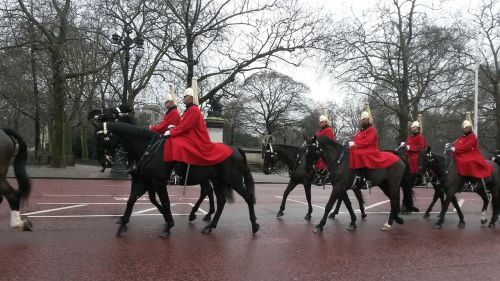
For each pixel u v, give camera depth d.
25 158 7.92
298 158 11.12
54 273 5.71
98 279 5.55
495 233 10.09
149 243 7.62
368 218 11.76
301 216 11.56
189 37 25.97
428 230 10.20
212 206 10.31
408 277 6.20
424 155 11.31
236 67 28.19
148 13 26.11
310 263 6.74
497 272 6.60
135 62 27.64
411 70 31.08
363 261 7.00
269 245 7.83
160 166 8.14
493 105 35.75
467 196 19.88
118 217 10.23
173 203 13.48
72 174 24.27
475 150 10.86
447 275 6.37
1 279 5.41
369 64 30.45
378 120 36.09
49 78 27.56
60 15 23.20
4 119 49.94
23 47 23.11
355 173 9.62
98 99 36.12
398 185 10.21
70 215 10.30
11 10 22.58
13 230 8.23
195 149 8.30
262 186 22.25
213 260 6.67
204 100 28.41
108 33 25.66
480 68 31.72
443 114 36.38
